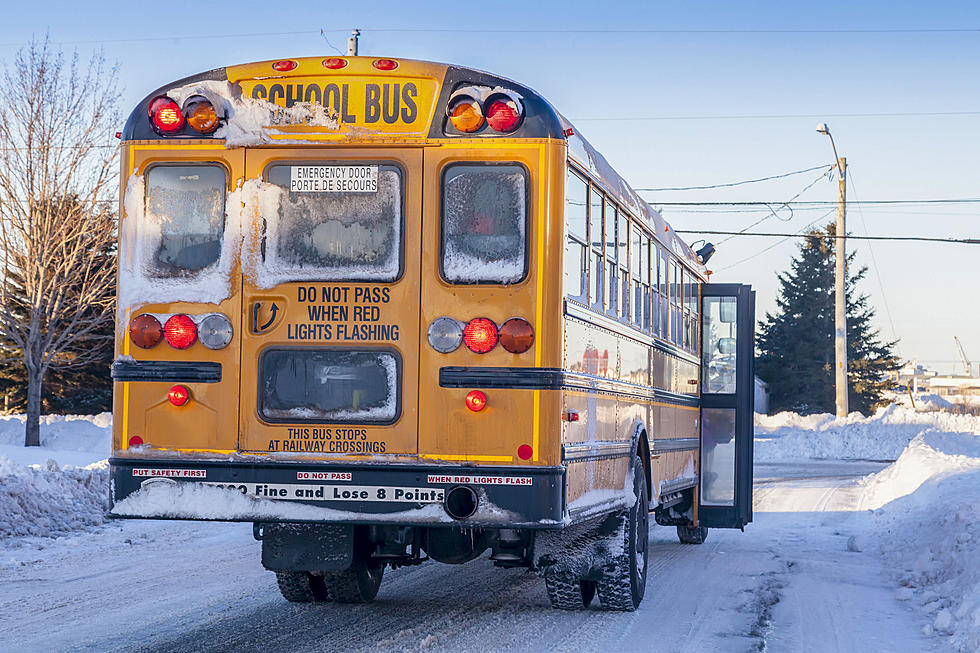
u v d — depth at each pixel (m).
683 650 6.90
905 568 10.96
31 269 29.64
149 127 6.62
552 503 6.25
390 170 6.47
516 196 6.40
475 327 6.34
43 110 29.61
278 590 8.99
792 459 36.69
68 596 8.66
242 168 6.54
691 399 12.03
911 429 38.75
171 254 6.56
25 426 31.09
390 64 6.49
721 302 12.78
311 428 6.39
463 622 7.63
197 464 6.43
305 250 6.48
